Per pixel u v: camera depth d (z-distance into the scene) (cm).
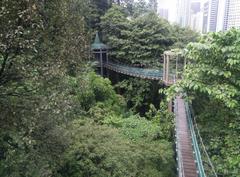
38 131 726
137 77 2409
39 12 641
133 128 1283
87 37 840
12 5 561
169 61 2019
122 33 2578
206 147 805
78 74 855
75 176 873
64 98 702
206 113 854
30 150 700
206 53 757
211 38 770
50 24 690
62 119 747
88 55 855
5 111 652
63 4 703
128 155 954
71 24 744
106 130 1062
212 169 679
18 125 653
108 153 921
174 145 1212
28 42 573
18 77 675
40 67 647
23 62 633
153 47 2483
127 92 2427
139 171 960
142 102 2355
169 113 1459
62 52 707
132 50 2531
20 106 668
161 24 2573
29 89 702
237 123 723
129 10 3173
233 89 693
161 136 1291
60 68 698
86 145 913
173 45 2530
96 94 1565
